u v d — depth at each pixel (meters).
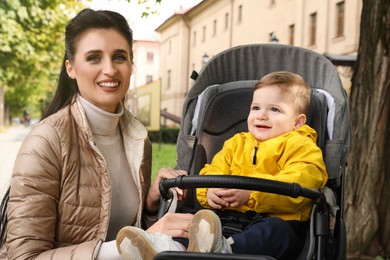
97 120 2.56
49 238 2.28
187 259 1.77
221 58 3.07
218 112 2.98
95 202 2.38
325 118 2.76
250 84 3.06
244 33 28.80
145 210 2.74
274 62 3.05
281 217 2.36
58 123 2.39
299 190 2.03
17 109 57.56
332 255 2.34
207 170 2.81
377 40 4.98
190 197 2.79
